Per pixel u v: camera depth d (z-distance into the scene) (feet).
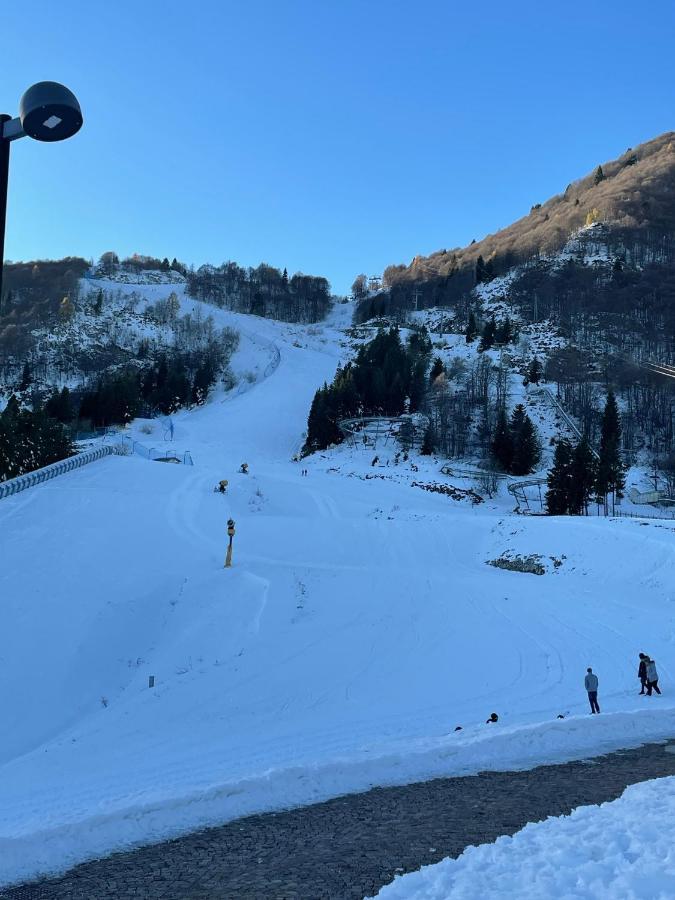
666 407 360.89
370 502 218.79
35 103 23.20
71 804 43.06
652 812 26.48
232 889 23.48
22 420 243.19
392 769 39.32
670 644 90.58
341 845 27.48
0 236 24.17
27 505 157.48
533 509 238.68
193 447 320.29
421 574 136.26
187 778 48.57
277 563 135.54
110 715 73.56
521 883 20.29
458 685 78.79
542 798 32.73
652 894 18.49
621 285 640.17
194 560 134.51
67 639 95.09
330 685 79.87
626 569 128.26
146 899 23.11
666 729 49.57
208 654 93.56
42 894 24.22
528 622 103.65
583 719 48.60
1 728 74.54
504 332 499.92
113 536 141.28
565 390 382.42
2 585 107.96
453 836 27.66
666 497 255.91
